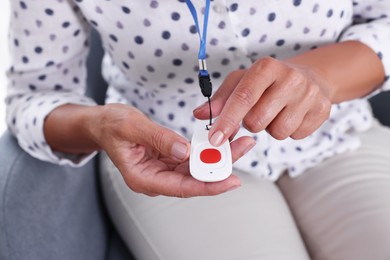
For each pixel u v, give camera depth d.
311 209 0.93
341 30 0.88
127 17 0.78
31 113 0.84
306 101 0.65
